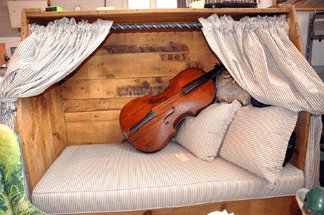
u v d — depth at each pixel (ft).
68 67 4.80
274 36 4.94
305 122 4.81
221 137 5.46
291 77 4.54
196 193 4.50
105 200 4.40
